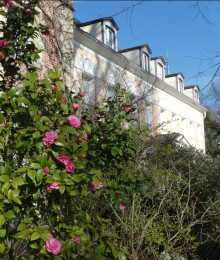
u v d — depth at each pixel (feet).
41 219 10.25
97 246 9.34
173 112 74.79
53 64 33.58
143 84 59.77
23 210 9.69
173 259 19.63
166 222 19.19
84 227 9.98
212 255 24.13
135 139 14.21
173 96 75.41
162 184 21.49
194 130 87.40
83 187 9.73
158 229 19.65
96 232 10.01
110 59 50.52
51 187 8.68
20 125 10.16
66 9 36.19
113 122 14.65
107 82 40.32
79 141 10.64
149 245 17.84
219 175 28.07
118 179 13.92
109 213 18.93
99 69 47.26
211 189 27.07
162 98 69.15
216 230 23.62
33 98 9.82
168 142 31.30
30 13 13.67
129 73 55.93
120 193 12.07
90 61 45.85
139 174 15.30
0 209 8.57
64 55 34.60
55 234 9.87
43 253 8.53
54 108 10.93
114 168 15.38
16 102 9.85
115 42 56.80
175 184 23.16
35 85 10.13
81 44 44.62
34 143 9.33
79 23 58.08
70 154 9.64
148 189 20.47
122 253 9.61
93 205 16.78
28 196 9.32
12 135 10.66
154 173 21.09
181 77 83.87
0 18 23.45
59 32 35.09
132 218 16.38
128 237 17.17
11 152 10.26
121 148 13.88
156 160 23.21
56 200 9.75
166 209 20.18
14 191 8.38
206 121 109.19
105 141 13.62
